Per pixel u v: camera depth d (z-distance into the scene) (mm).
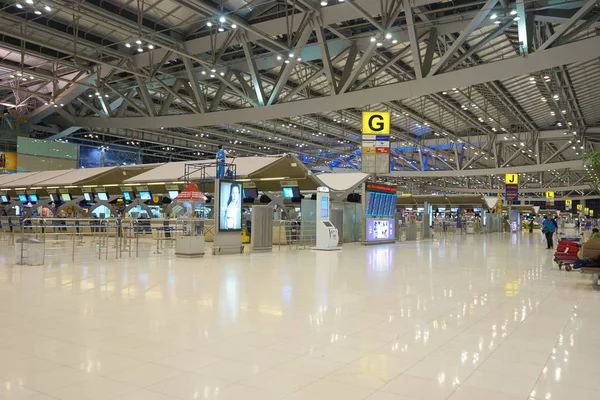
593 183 12633
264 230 16219
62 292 7270
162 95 35750
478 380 3596
